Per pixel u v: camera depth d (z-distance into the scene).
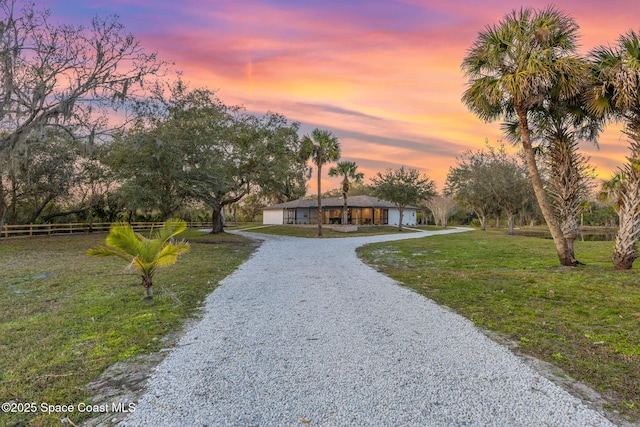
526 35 8.28
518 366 3.21
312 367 3.23
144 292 6.12
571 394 2.70
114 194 16.42
